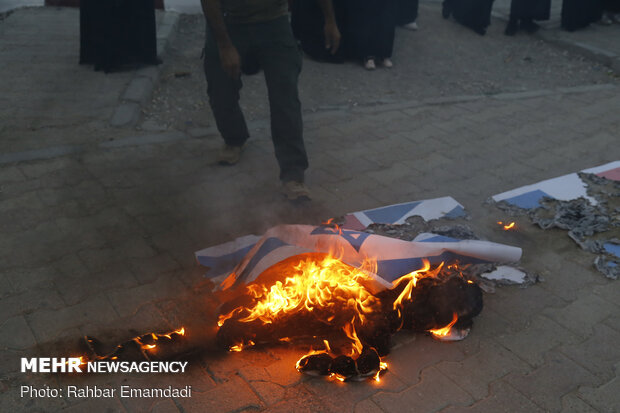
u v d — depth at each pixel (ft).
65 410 7.96
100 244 11.61
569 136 18.19
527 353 9.27
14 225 12.01
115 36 19.90
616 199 14.19
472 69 24.67
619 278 11.19
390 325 9.24
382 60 24.32
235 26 13.07
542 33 28.60
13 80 19.47
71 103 18.11
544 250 12.05
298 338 9.21
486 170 15.72
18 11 26.78
